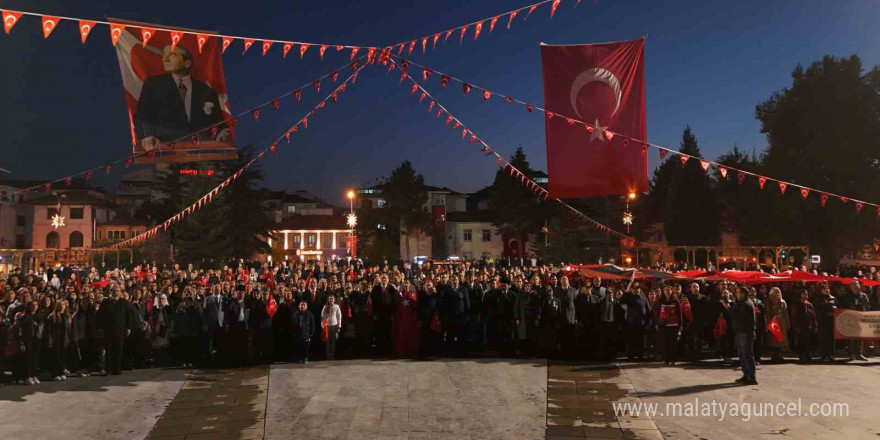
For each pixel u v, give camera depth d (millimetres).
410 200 67188
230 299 15438
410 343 15898
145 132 12734
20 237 62031
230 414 10664
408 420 10234
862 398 11328
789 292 16953
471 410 10781
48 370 13328
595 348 15320
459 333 15969
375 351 16578
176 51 12672
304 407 11047
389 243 61000
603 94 13820
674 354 14703
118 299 14133
